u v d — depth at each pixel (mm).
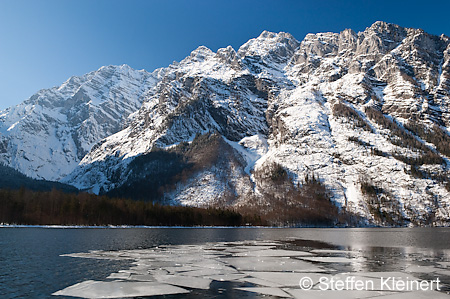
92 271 41438
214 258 53250
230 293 31094
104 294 30594
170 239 96188
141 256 55312
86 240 85812
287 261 50344
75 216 163625
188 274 39781
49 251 61719
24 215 156375
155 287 33188
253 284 34625
